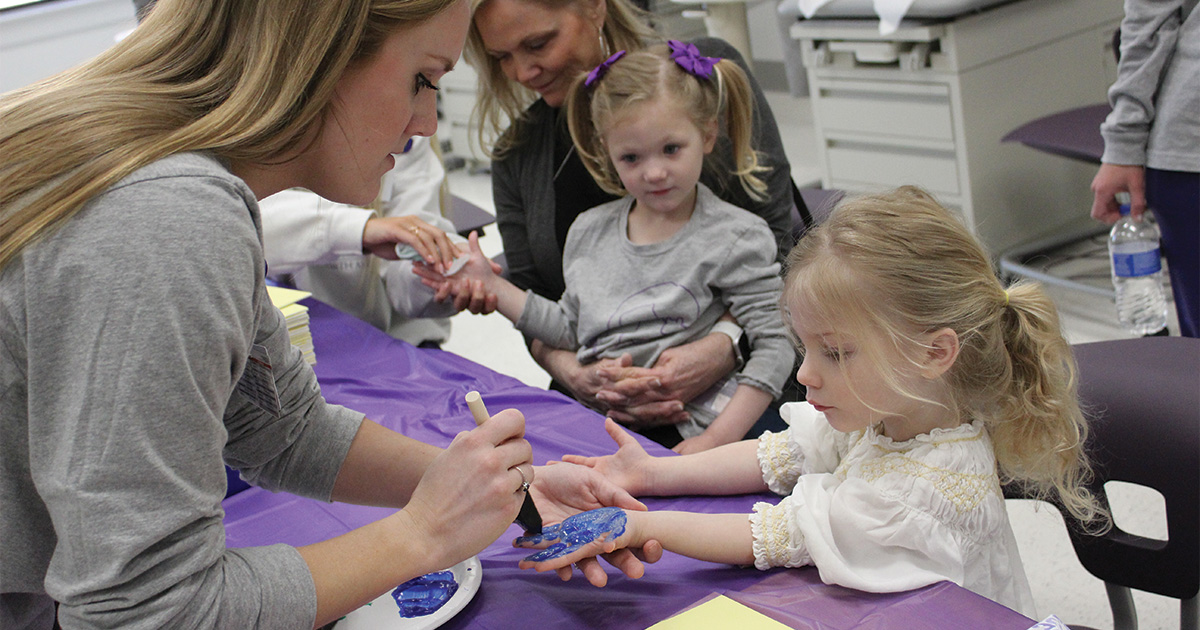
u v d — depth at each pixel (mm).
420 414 1343
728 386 1530
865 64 3174
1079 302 2795
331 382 1464
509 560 964
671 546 919
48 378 604
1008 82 2961
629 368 1483
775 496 1051
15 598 720
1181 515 1031
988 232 3045
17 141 630
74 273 596
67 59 3814
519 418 830
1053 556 1896
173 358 602
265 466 934
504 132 1796
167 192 620
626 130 1436
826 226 932
